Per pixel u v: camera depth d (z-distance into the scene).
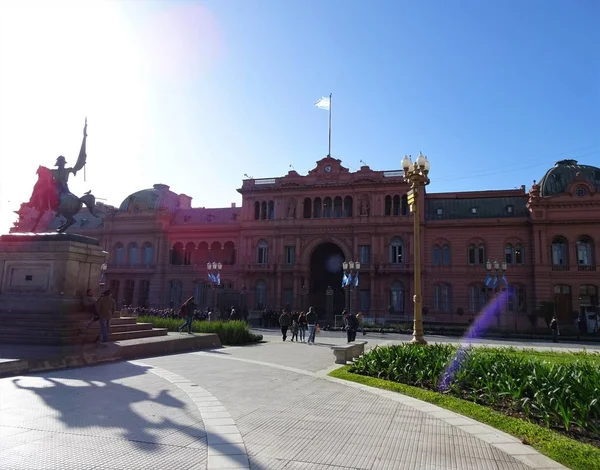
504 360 15.42
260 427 9.96
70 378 14.57
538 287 61.47
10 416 9.93
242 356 23.70
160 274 77.12
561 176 64.81
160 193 82.44
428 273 66.12
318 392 14.21
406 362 17.23
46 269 22.19
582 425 10.16
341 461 8.02
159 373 16.42
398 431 10.05
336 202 71.69
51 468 7.12
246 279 72.44
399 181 67.62
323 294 73.88
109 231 80.38
